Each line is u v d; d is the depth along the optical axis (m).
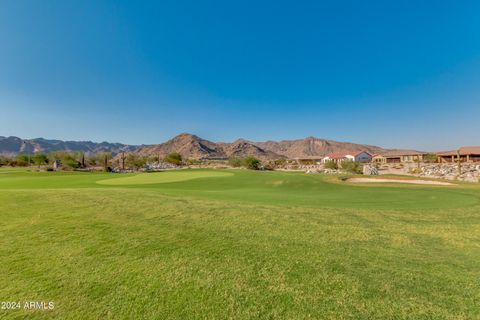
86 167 52.50
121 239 4.85
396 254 4.28
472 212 7.46
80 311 2.76
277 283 3.32
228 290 3.15
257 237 5.07
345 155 79.38
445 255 4.25
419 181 17.16
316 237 5.10
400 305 2.87
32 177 24.86
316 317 2.68
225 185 16.70
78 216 6.43
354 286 3.25
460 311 2.77
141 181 19.48
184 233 5.26
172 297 3.00
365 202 9.31
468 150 44.22
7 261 3.86
